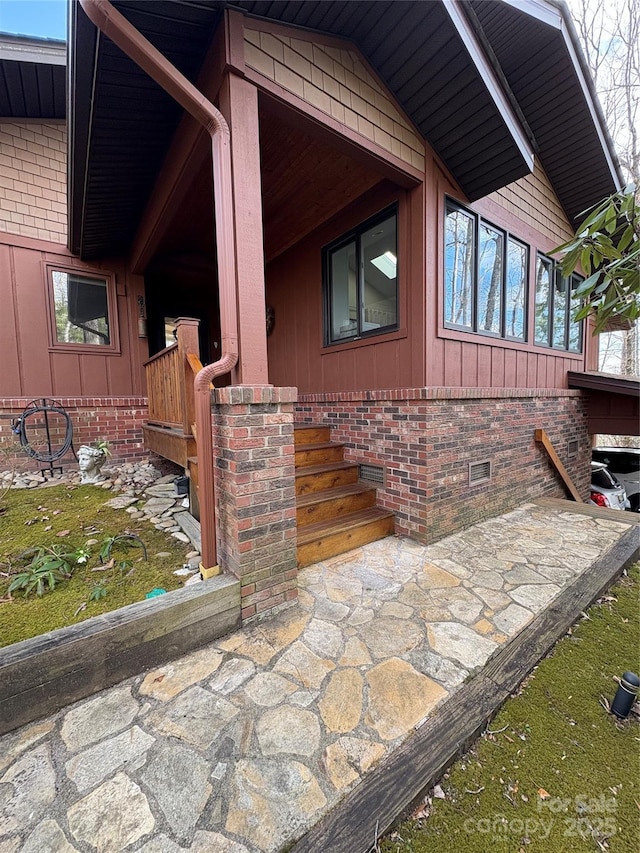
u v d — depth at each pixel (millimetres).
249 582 2088
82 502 3531
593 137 4371
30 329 4656
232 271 2096
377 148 2768
